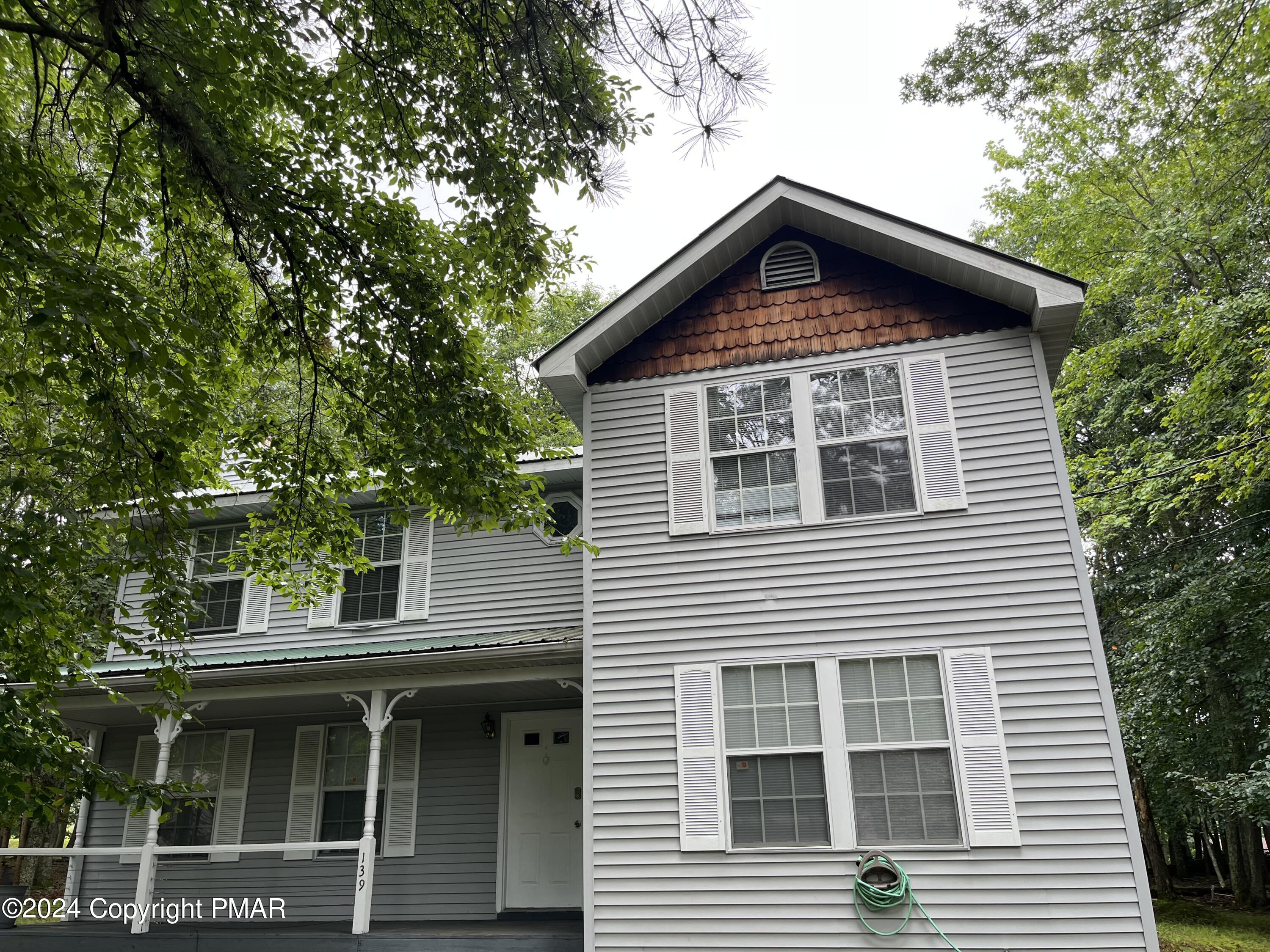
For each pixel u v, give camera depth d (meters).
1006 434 8.66
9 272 5.43
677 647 8.79
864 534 8.70
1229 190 13.62
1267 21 10.28
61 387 6.91
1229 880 22.44
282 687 10.30
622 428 9.73
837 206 9.46
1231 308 12.87
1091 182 17.67
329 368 8.09
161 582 6.39
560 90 5.80
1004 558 8.28
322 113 7.08
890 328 9.36
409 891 10.84
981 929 7.35
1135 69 10.49
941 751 7.93
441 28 6.41
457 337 7.81
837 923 7.64
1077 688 7.75
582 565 11.87
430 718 11.60
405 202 7.82
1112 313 18.64
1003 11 9.54
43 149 7.50
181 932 9.38
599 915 8.09
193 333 5.66
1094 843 7.34
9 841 21.98
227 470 9.16
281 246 7.12
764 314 9.80
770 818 8.11
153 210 7.71
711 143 4.70
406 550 12.52
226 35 5.95
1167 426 15.12
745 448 9.35
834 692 8.29
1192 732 13.78
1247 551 14.11
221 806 11.91
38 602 5.92
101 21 5.39
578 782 10.94
